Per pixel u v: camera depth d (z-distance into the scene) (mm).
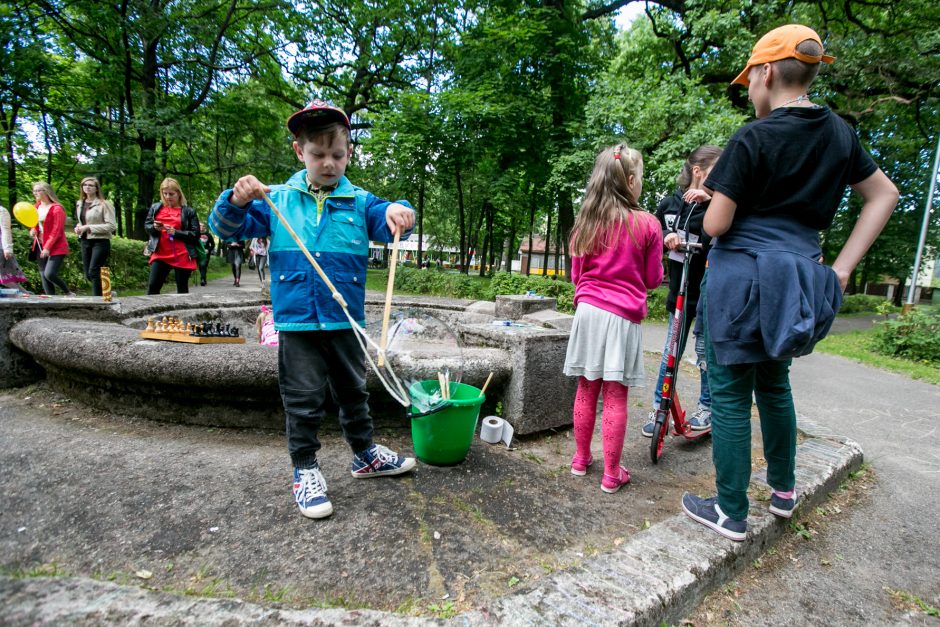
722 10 10383
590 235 2203
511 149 14367
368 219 1980
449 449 2281
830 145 1635
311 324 1809
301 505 1787
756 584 1716
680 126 9008
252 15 15516
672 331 2801
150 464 2135
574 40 13922
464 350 2818
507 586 1481
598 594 1374
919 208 15883
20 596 1177
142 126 12141
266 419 2557
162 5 13312
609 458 2184
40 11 12172
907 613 1608
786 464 1917
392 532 1729
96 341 2555
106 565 1433
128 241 10969
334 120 1781
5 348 3062
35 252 5930
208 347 2496
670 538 1732
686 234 2684
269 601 1330
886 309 7316
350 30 17188
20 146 14336
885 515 2264
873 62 10266
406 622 1206
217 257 22828
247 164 16531
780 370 1862
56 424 2553
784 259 1593
